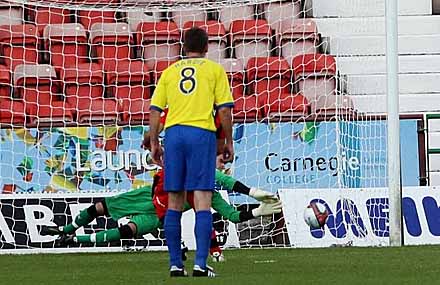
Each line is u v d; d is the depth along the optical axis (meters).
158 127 27.91
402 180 52.31
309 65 57.22
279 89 56.78
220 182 39.31
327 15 62.53
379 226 46.19
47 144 49.28
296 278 27.72
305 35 59.38
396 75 44.06
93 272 32.03
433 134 58.66
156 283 26.34
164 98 27.77
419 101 61.25
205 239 27.62
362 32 61.59
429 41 62.75
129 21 60.44
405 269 31.33
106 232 41.34
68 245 43.88
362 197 46.28
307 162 49.75
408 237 45.69
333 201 45.97
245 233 45.38
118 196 41.09
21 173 49.00
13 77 55.72
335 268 32.16
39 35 58.62
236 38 59.31
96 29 58.53
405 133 52.44
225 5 55.16
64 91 55.78
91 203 44.41
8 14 59.22
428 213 45.94
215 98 27.58
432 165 57.59
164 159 27.72
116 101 55.41
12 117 53.66
